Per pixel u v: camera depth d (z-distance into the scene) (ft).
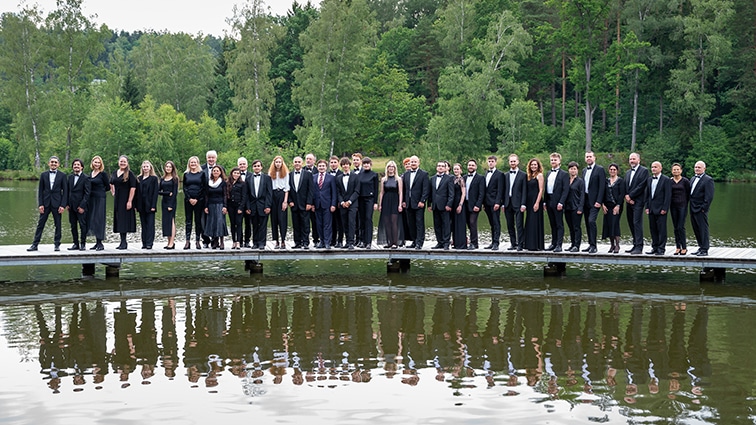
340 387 25.80
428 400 24.52
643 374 27.25
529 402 24.34
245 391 25.34
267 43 173.47
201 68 241.96
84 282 45.32
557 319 35.94
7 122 250.98
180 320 35.29
